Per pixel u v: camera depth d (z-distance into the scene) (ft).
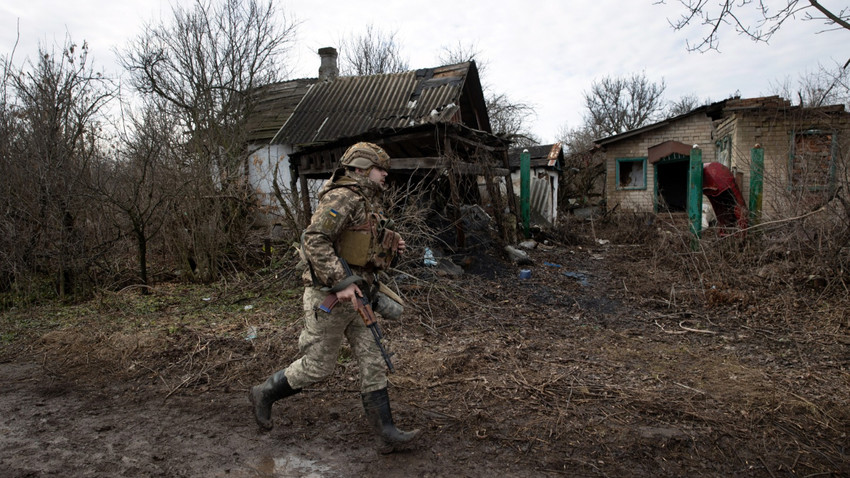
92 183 20.25
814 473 7.97
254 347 13.84
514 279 22.81
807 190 20.79
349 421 9.91
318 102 40.40
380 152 8.60
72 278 20.56
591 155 71.05
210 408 10.66
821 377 11.50
